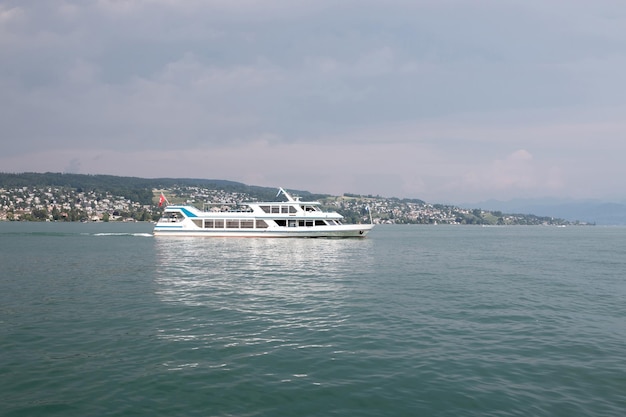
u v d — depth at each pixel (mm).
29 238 89312
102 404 11062
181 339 16656
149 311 21500
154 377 12812
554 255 61438
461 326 18891
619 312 22281
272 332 17734
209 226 80375
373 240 92938
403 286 29969
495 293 27391
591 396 11695
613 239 131000
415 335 17422
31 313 20953
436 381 12633
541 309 22656
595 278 35594
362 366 13812
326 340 16625
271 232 77812
